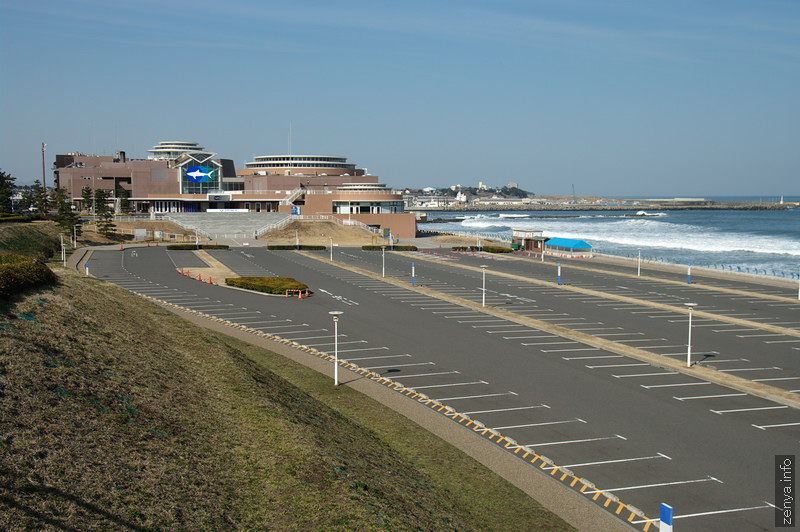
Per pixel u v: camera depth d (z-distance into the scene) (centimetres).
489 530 2700
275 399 3828
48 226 13100
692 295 8519
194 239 15575
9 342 3244
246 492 2652
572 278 10206
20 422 2603
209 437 3091
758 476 3189
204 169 19375
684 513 2850
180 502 2444
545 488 3092
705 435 3691
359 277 10031
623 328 6412
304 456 3000
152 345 4347
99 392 3159
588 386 4572
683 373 4859
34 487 2234
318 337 6016
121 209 19225
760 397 4319
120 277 9481
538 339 5953
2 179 13812
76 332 3897
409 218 18188
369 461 3178
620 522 2786
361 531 2422
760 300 8125
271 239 15825
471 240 17575
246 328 6350
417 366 5078
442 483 3125
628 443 3591
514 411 4094
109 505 2288
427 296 8294
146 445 2797
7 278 4088
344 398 4300
